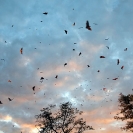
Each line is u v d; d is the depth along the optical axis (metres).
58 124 20.92
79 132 20.45
